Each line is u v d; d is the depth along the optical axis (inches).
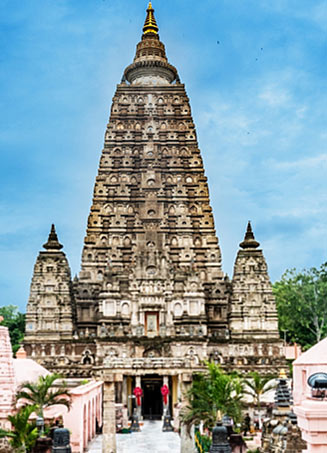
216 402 2295.8
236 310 4928.6
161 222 5201.8
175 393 4146.2
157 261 4926.2
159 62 5846.5
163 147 5526.6
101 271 5098.4
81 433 2721.5
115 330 4744.1
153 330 4825.3
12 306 7273.6
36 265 5012.3
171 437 3152.1
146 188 5334.6
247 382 3521.2
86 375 4375.0
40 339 4825.3
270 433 2438.5
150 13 6230.3
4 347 2620.6
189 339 4493.1
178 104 5684.1
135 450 2723.9
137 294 4845.0
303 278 5836.6
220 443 1781.5
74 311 5017.2
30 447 2251.5
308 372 2503.7
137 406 3624.5
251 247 5123.0
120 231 5196.9
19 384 2773.1
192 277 4884.4
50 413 2758.4
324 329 5979.3
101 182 5374.0
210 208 5334.6
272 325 4884.4
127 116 5615.2
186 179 5433.1
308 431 1128.8
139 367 2472.9
